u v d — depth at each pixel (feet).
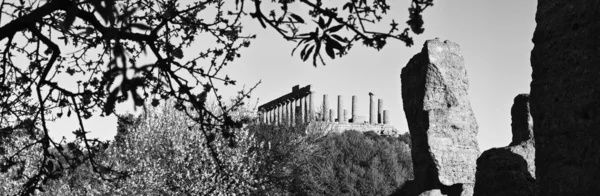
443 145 62.34
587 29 33.45
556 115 34.99
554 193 34.68
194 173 104.42
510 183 49.29
